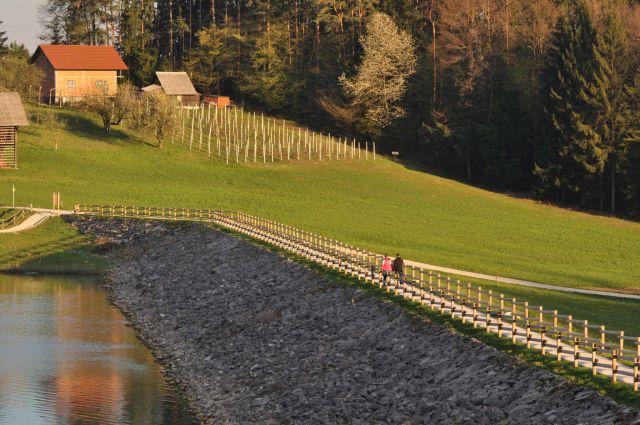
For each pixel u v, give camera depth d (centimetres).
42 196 12144
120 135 15725
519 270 8731
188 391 5128
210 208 11825
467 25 16575
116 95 16175
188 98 19438
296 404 4603
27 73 17700
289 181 13712
